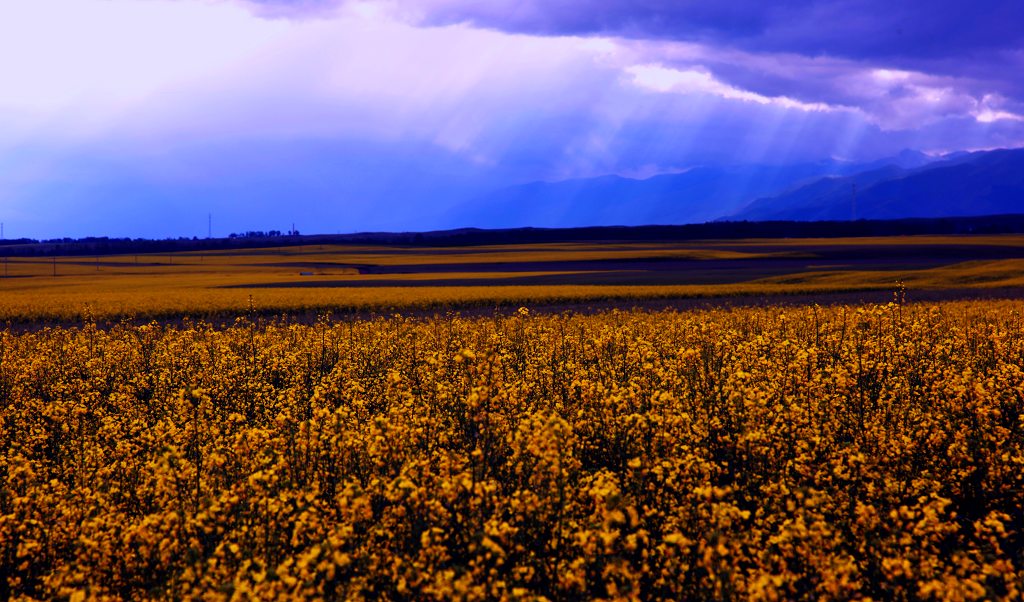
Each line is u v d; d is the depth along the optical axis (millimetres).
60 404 12695
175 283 86188
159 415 13719
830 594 5609
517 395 11359
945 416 10266
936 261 107438
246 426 11781
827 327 20609
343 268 118188
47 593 6688
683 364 13914
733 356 14547
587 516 6980
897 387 12359
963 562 5859
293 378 16531
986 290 55062
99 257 170375
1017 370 12055
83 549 6965
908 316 21000
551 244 185750
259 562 6102
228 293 60500
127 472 9195
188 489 8219
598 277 85312
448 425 10016
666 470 7637
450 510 7027
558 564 6438
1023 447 9602
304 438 8852
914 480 8031
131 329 29906
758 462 8562
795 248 140875
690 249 149000
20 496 8375
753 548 6297
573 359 17031
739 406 10070
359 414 11438
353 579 5988
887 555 6414
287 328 26984
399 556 6512
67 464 10523
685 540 5758
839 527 7117
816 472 8266
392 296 54719
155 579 6730
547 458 7137
